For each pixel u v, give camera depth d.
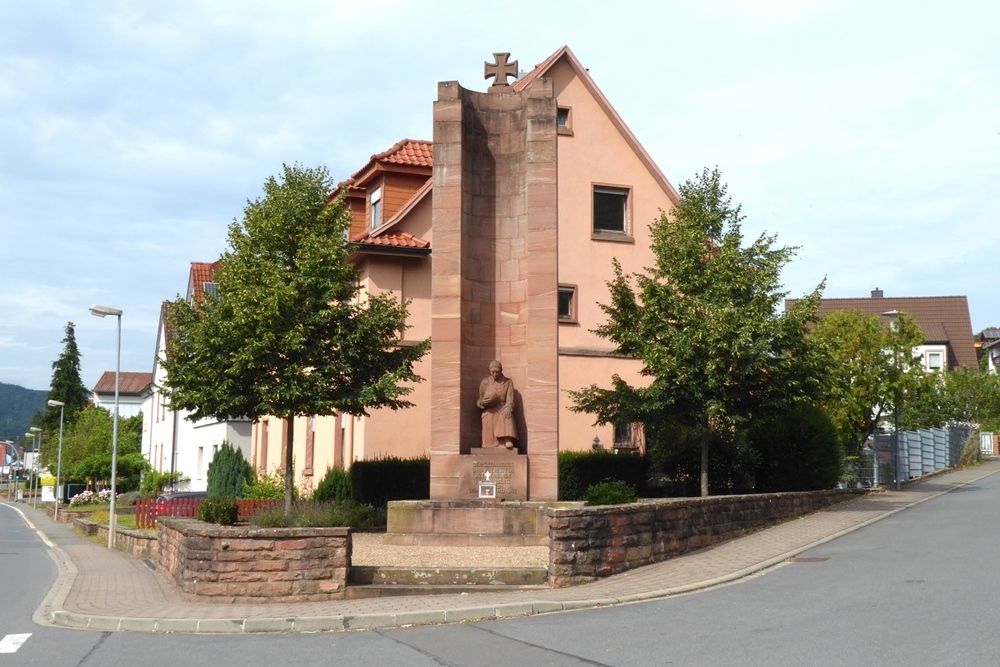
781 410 20.53
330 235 19.92
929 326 62.12
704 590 12.82
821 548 16.08
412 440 26.72
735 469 23.11
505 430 17.70
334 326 19.67
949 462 37.41
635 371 29.11
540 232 18.09
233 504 18.39
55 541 31.42
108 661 9.44
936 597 10.92
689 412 20.27
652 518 15.09
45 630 11.62
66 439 66.50
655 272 21.12
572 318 28.59
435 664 8.90
